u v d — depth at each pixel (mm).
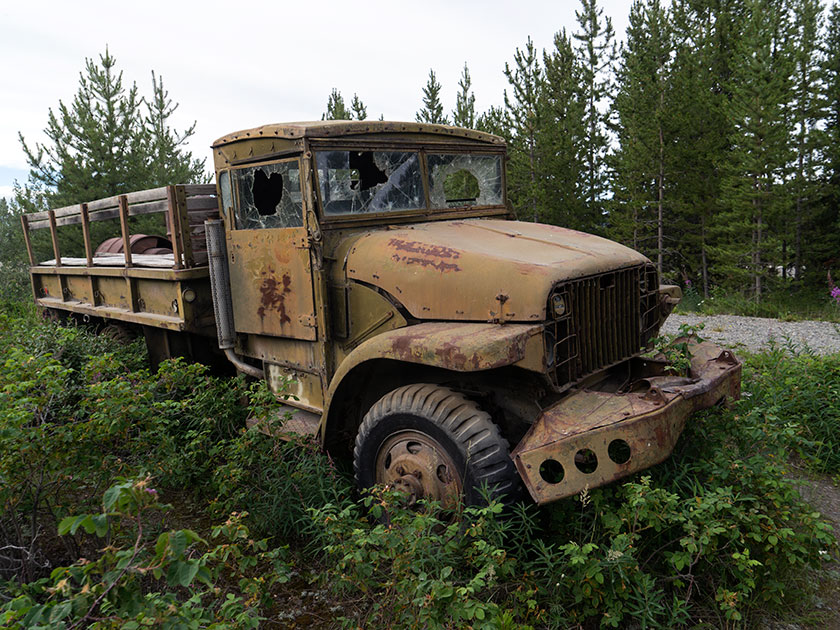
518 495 2943
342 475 3787
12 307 10500
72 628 2070
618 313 3508
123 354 5672
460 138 4531
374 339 3281
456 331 3068
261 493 3600
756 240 14500
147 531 3051
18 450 2779
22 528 3170
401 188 4133
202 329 4902
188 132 14977
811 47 15273
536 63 16500
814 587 2990
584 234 4047
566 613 2672
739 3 18688
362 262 3660
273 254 4039
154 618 1826
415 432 3209
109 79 13281
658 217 16750
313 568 3205
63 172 12969
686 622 2727
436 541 2770
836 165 15719
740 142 13922
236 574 3006
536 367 2979
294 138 3682
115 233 13141
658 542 3021
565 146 16578
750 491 3158
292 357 4160
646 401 2965
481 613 2178
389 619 2594
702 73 16531
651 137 15602
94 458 3152
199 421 4113
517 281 3076
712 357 3719
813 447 4410
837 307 12820
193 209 4770
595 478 2729
